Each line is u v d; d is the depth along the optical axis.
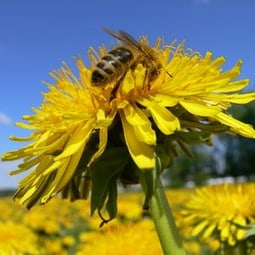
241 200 0.09
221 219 0.09
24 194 0.05
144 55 0.05
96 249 0.08
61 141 0.05
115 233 0.09
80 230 0.22
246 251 0.08
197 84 0.05
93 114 0.05
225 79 0.05
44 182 0.05
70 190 0.05
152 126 0.05
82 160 0.05
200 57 0.05
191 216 0.09
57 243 0.16
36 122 0.05
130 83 0.05
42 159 0.05
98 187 0.05
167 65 0.05
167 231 0.05
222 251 0.09
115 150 0.05
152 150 0.05
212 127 0.05
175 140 0.05
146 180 0.05
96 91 0.05
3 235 0.12
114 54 0.05
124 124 0.05
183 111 0.05
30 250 0.12
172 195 0.42
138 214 0.16
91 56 0.06
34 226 0.16
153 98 0.05
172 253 0.05
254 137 0.05
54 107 0.05
